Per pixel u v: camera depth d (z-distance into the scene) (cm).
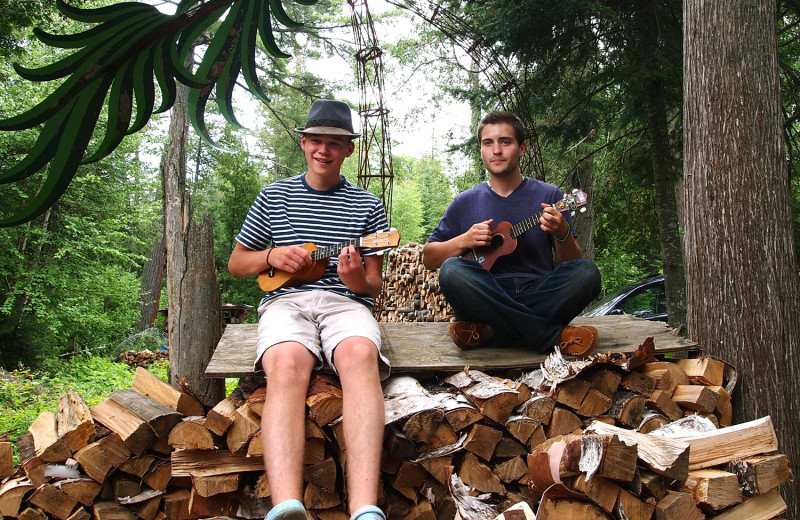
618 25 672
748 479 219
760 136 299
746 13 303
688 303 321
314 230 267
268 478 202
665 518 190
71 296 1205
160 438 241
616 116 811
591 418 258
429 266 310
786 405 288
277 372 219
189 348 335
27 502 229
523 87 740
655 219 919
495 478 240
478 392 246
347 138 271
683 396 272
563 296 276
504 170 299
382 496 228
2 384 691
